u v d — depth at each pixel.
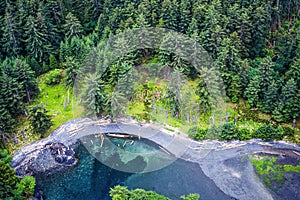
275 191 54.75
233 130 61.91
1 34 74.25
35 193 56.22
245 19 69.19
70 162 61.25
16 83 64.75
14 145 63.09
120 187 50.78
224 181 56.59
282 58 69.31
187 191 55.50
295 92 61.84
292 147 61.00
